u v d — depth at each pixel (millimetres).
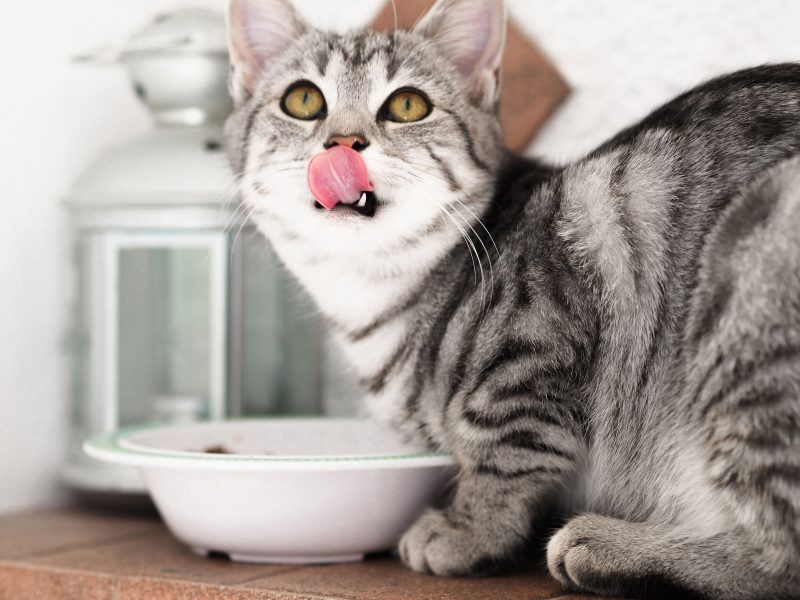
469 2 865
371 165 828
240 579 805
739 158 799
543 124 982
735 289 768
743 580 767
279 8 880
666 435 802
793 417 750
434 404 837
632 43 968
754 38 943
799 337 750
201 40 931
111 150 964
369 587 792
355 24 1029
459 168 850
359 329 864
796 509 751
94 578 817
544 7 986
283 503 819
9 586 837
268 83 871
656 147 819
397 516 834
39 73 985
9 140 971
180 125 953
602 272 811
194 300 963
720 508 780
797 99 806
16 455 972
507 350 810
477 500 816
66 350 994
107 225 941
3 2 970
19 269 974
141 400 977
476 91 866
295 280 922
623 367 810
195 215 932
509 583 800
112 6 1026
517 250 824
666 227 803
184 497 829
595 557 781
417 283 852
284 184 844
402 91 850
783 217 761
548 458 814
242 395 961
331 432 914
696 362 783
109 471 943
